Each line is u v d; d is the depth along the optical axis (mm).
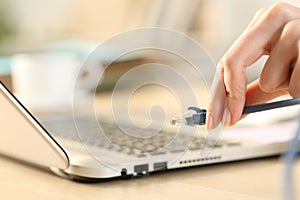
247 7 1272
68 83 894
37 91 883
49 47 1160
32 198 381
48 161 439
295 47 419
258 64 634
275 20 432
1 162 498
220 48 1295
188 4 1307
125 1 1408
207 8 1386
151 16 1270
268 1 1229
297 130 285
